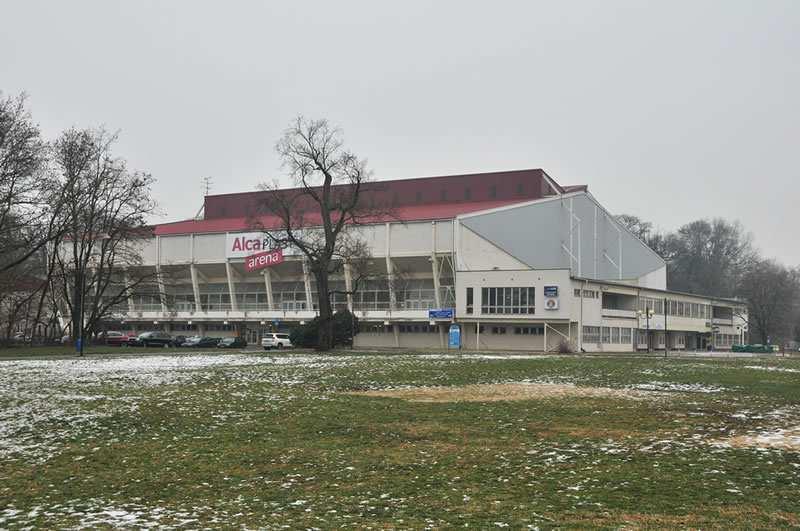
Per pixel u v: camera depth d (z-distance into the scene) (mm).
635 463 14023
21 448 16109
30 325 103625
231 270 111000
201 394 27781
